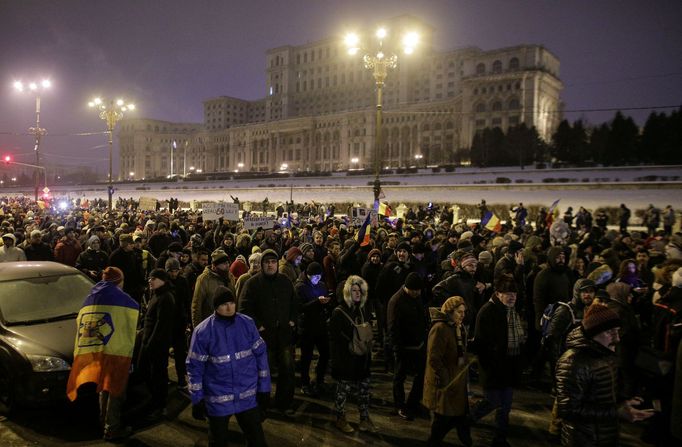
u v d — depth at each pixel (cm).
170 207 3722
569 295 669
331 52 13612
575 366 356
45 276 672
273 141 12925
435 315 479
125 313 512
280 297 569
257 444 402
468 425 490
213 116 15800
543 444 509
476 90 9369
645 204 3216
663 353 459
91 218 1694
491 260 812
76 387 486
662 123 5000
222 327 398
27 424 538
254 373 408
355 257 895
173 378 695
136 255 883
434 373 464
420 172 6228
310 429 536
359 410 536
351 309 526
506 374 478
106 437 502
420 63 12225
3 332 575
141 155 16112
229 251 994
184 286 643
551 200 3622
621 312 538
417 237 970
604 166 5109
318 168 12062
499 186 3950
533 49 9906
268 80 14988
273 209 4578
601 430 350
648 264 876
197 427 537
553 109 10019
